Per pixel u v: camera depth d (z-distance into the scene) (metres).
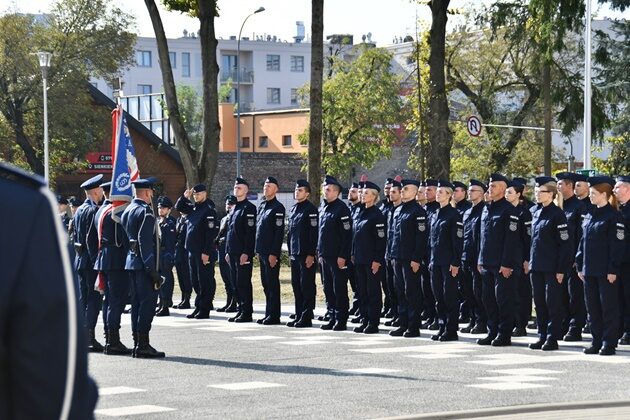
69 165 65.44
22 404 2.66
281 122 95.88
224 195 82.12
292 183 84.06
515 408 10.46
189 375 13.35
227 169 82.12
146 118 79.81
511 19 45.00
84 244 16.81
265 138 97.62
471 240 19.50
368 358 15.16
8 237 2.68
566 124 43.78
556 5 37.00
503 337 17.22
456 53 55.84
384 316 22.94
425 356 15.44
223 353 15.88
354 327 20.64
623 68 44.69
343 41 80.06
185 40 134.88
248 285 22.03
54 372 2.69
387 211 22.06
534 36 40.16
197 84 135.62
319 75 33.44
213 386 12.29
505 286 17.20
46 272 2.70
